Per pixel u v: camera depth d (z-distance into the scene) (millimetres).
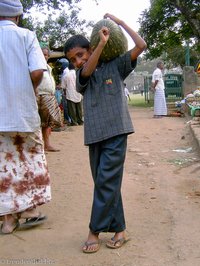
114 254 3461
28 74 3750
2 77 3689
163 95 14727
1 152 3814
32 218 4094
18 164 3871
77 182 5684
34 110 3811
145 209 4547
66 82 12305
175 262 3293
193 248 3516
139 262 3311
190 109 13555
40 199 3986
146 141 9156
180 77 22578
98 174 3412
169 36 30672
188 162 6852
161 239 3738
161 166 6641
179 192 5117
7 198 3840
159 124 12344
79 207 4641
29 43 3754
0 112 3666
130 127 3447
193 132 9078
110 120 3393
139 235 3834
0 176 3828
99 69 3494
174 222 4098
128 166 6688
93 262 3336
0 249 3619
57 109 7043
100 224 3461
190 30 29688
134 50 3391
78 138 9922
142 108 23141
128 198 4945
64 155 7648
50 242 3742
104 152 3410
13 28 3744
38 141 3967
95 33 3418
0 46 3695
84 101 3523
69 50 3504
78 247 3623
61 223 4180
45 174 4027
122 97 3457
